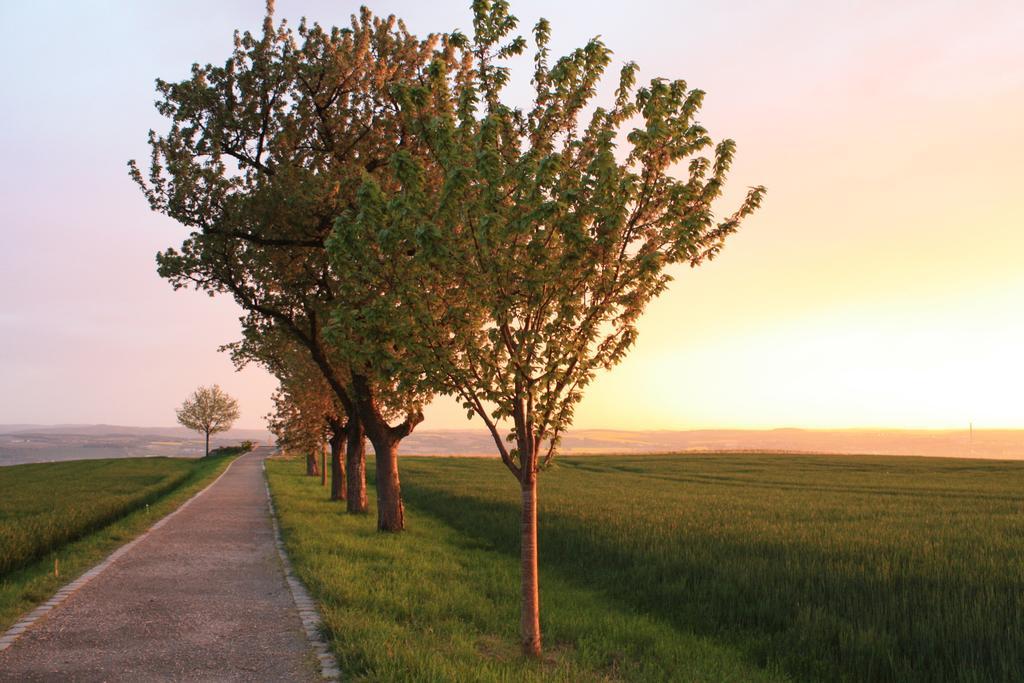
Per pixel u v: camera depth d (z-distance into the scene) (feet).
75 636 26.96
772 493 99.04
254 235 66.23
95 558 46.62
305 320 76.28
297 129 69.92
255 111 68.85
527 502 26.00
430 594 34.96
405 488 119.44
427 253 23.38
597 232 24.53
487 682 20.76
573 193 21.94
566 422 26.04
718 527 54.13
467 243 24.72
